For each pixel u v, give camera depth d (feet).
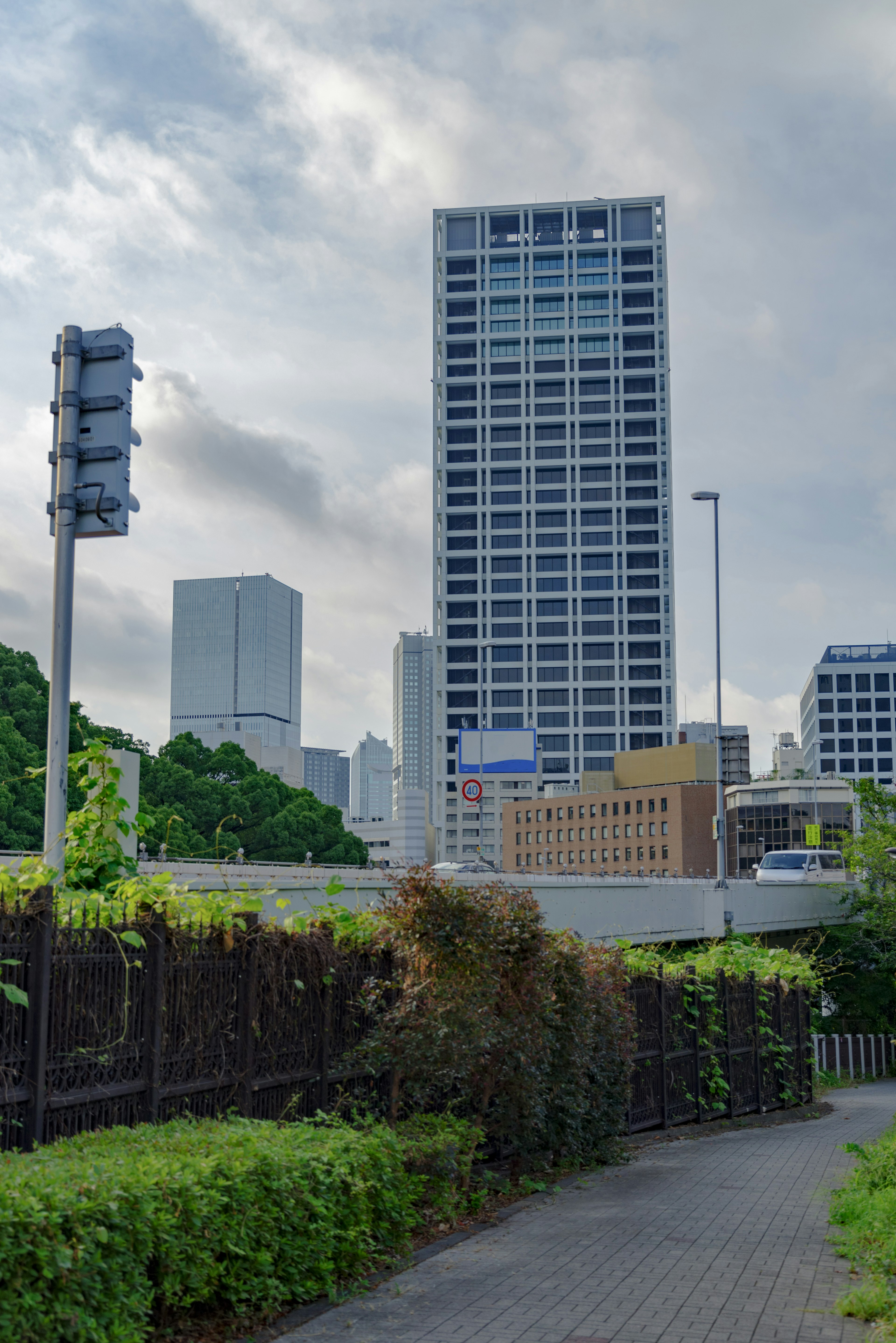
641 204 515.91
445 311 514.27
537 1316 19.38
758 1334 18.33
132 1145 18.86
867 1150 35.88
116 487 28.45
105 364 29.07
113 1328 15.61
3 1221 14.12
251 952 25.07
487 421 504.43
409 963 30.35
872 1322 18.97
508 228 524.52
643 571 488.44
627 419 499.92
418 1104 31.96
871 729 529.86
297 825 237.86
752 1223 27.68
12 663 177.99
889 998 145.59
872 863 147.02
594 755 479.41
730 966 58.13
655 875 158.81
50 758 27.12
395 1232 24.17
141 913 22.33
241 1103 24.54
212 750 249.75
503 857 490.08
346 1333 18.35
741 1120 54.95
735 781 150.92
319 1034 28.07
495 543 496.64
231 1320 18.57
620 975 40.29
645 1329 18.58
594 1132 37.81
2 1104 18.56
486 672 486.79
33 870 20.30
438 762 482.69
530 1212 29.12
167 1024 22.67
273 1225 19.49
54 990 20.06
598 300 510.17
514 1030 30.45
